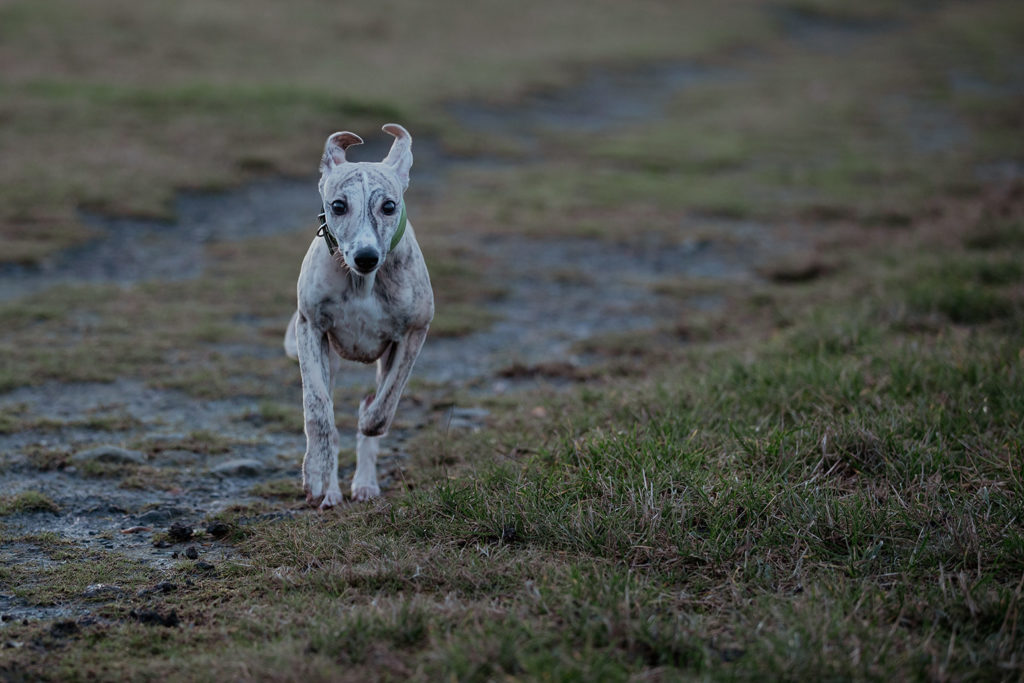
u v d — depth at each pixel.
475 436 9.47
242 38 33.53
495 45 37.72
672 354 12.57
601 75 35.78
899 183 23.56
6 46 28.48
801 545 6.93
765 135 28.97
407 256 7.71
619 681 5.31
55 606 6.63
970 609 6.08
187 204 18.97
